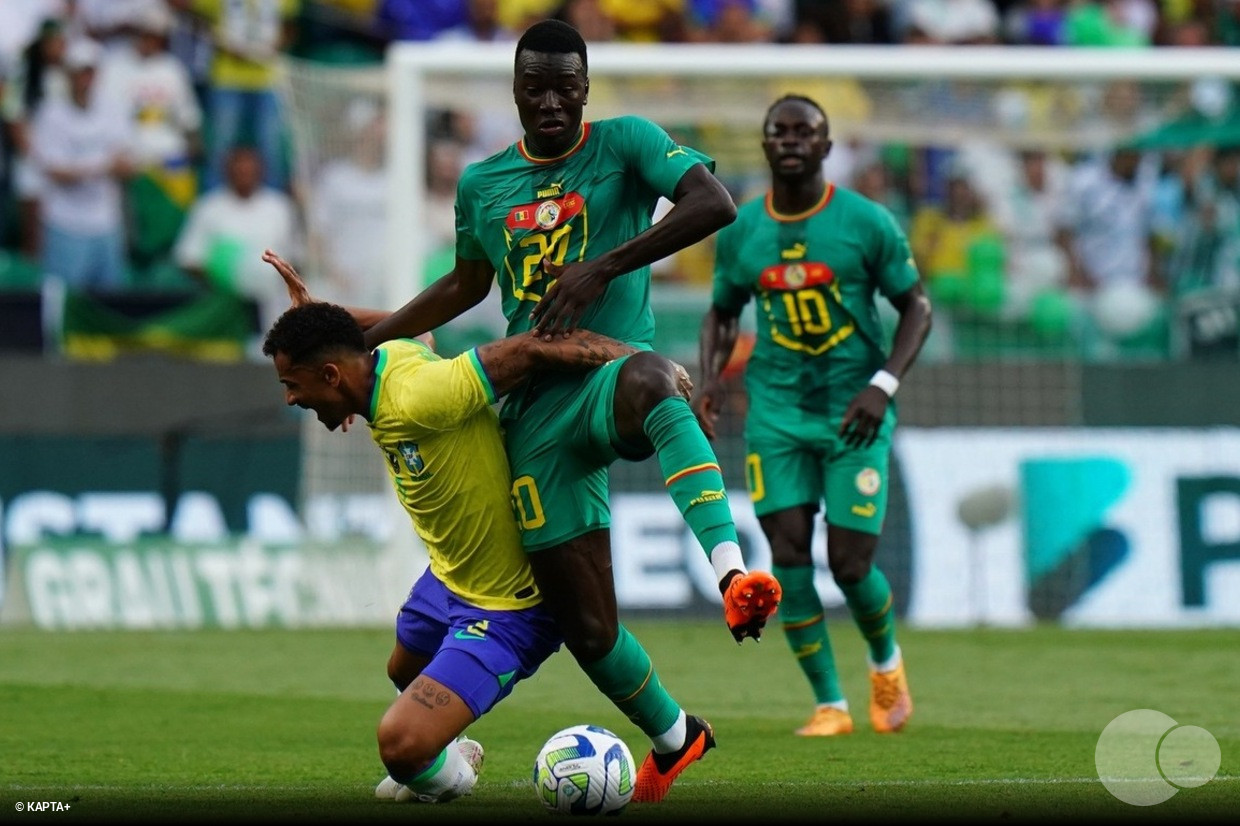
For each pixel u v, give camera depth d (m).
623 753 16.47
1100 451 47.41
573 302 16.89
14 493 46.25
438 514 17.03
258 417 48.59
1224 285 55.22
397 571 42.28
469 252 19.03
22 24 54.00
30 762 21.81
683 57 41.69
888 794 17.88
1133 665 35.59
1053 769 20.45
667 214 17.22
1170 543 47.22
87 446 47.00
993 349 54.84
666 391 16.56
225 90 55.59
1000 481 46.56
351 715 27.75
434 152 52.00
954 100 48.78
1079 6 60.97
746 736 24.88
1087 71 42.56
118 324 51.75
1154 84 50.50
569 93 17.42
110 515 46.81
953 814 15.84
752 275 26.50
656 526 46.09
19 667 35.16
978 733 25.14
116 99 54.47
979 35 60.12
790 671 34.91
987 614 46.56
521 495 17.08
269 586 45.81
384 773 20.62
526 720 27.05
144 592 45.41
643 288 18.25
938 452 47.12
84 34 54.53
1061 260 55.19
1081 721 26.77
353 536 46.41
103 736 24.94
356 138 51.88
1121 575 47.03
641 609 45.72
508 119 53.25
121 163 54.22
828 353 26.14
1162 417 48.44
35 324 51.12
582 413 16.92
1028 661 36.56
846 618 46.16
